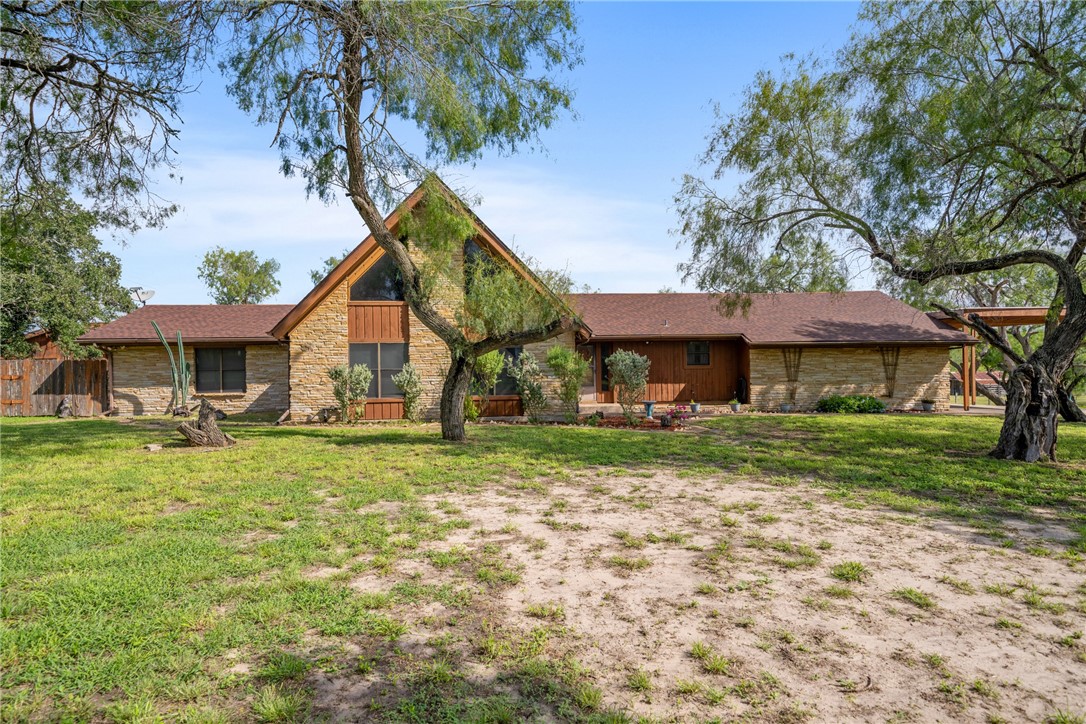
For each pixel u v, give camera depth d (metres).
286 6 11.12
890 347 21.72
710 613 4.03
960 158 10.88
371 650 3.49
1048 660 3.44
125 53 11.31
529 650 3.49
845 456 10.80
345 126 11.68
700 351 22.81
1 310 26.66
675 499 7.32
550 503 7.09
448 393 12.73
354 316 17.83
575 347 18.44
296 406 17.55
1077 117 10.55
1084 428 16.05
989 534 5.88
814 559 5.07
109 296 32.44
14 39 10.66
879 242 12.72
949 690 3.12
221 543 5.39
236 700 2.99
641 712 2.91
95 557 4.94
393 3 10.40
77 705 2.92
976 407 23.05
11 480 8.18
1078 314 10.65
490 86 12.30
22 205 12.96
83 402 20.92
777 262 15.45
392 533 5.77
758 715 2.89
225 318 22.47
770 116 13.88
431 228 11.72
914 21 11.04
